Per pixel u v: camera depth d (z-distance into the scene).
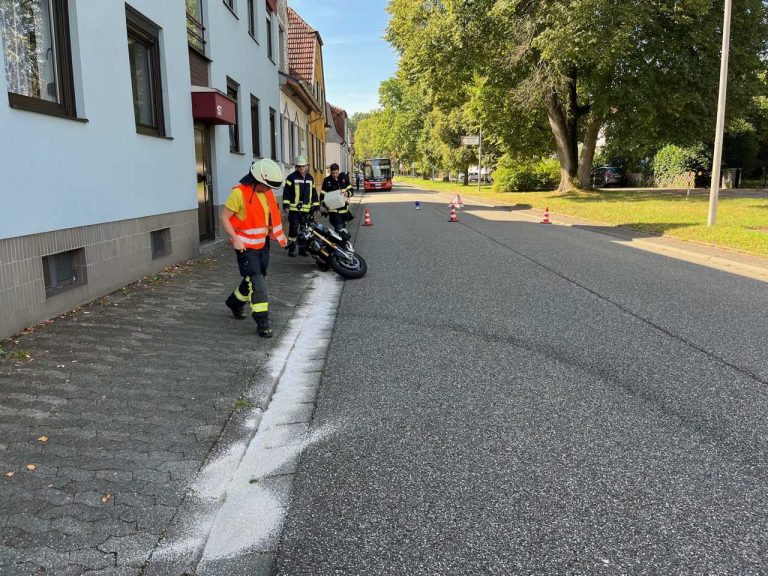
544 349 5.53
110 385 4.42
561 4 21.81
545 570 2.50
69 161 6.43
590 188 31.48
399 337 5.98
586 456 3.47
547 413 4.09
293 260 11.20
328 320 6.67
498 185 42.06
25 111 5.63
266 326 5.80
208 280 8.49
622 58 24.59
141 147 8.34
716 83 24.98
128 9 8.18
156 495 3.06
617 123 28.95
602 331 6.14
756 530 2.76
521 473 3.29
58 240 6.20
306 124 28.59
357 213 24.58
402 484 3.19
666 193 31.84
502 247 13.00
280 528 2.82
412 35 28.42
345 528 2.82
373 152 133.88
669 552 2.61
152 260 8.70
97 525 2.79
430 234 15.86
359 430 3.86
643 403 4.25
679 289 8.30
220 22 12.98
